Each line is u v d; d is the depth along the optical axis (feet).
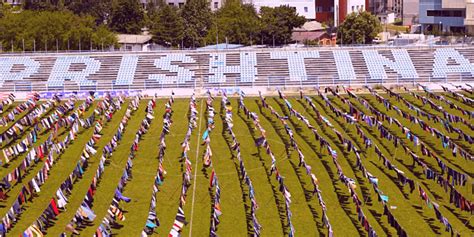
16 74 455.63
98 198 249.96
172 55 470.39
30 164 282.97
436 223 223.30
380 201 236.63
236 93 428.97
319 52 472.44
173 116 370.94
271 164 285.23
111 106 375.25
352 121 327.47
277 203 243.40
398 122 317.63
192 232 219.61
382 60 464.24
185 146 289.74
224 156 297.74
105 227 209.67
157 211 238.48
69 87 442.91
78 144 318.45
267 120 357.41
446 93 413.59
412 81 445.37
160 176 265.13
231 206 241.35
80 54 473.26
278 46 529.45
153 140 324.60
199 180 268.21
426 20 654.12
